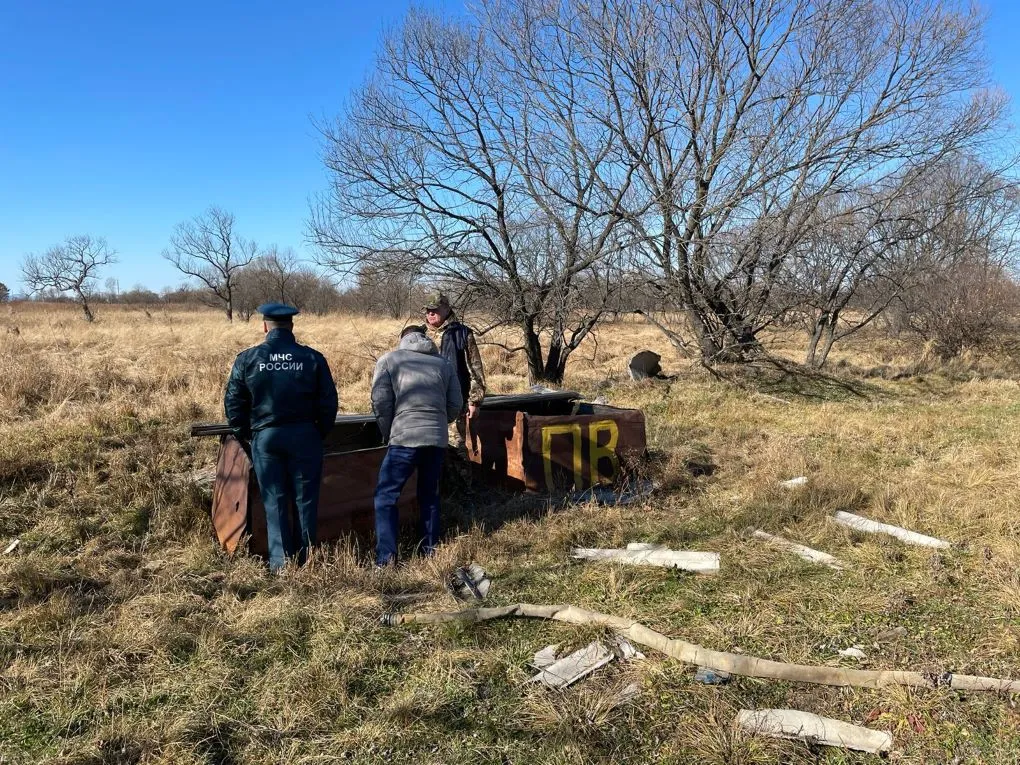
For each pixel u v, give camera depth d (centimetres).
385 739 270
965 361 1570
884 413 957
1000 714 278
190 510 505
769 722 275
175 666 318
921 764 254
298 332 2361
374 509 485
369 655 328
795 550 456
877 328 2139
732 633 347
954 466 657
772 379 1172
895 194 1115
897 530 488
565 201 1088
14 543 458
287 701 291
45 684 303
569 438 588
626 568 427
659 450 710
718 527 503
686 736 270
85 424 677
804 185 1109
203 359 1345
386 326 2572
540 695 296
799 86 1070
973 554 446
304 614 359
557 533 482
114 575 419
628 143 1110
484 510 550
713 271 1145
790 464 651
